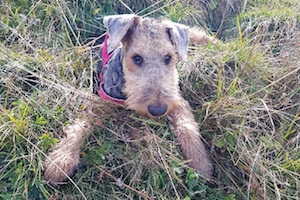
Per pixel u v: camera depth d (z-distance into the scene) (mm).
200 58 544
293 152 457
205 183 436
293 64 539
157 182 414
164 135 453
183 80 523
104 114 459
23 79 478
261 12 654
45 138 414
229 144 452
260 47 567
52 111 447
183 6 672
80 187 404
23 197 384
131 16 436
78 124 438
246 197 423
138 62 426
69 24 571
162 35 430
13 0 571
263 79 530
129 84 429
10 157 409
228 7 707
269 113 455
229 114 467
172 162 431
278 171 439
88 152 427
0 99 455
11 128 409
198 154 445
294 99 517
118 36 425
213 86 520
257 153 433
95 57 568
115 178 404
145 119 466
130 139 443
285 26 615
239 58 543
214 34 660
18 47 521
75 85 492
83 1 613
